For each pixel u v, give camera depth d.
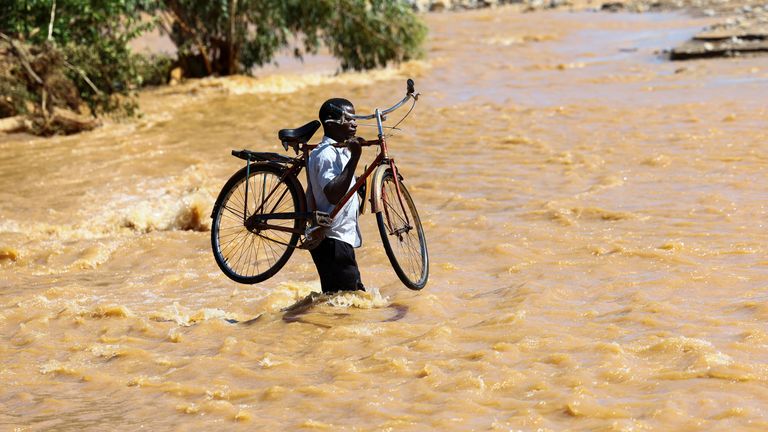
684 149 23.06
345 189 12.48
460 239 16.75
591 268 14.31
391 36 44.19
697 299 12.44
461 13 72.75
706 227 16.14
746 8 56.78
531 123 28.92
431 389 10.03
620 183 20.02
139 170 25.67
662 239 15.57
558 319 12.05
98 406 10.42
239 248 16.50
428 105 34.16
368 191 13.37
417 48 45.91
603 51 46.88
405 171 23.14
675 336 10.89
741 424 8.59
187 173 24.67
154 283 15.56
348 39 43.81
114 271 16.83
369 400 9.78
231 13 41.28
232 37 42.31
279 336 12.23
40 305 14.48
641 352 10.55
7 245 18.39
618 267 14.24
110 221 20.14
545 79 39.06
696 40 43.50
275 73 46.84
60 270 17.00
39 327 13.45
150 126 33.00
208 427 9.58
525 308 12.47
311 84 41.19
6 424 9.99
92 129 32.56
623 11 65.56
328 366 10.97
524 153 24.47
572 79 38.41
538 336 11.30
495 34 57.16
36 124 31.58
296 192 12.96
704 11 58.47
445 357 10.95
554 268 14.50
